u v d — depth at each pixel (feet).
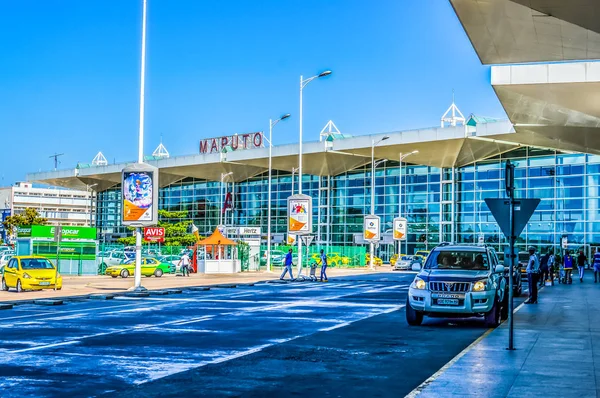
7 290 102.53
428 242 247.09
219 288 113.70
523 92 103.50
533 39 70.64
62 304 79.30
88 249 157.89
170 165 290.35
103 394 29.50
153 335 49.96
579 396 27.48
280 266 217.36
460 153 230.89
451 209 241.96
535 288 81.71
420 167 251.39
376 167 262.47
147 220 95.81
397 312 69.62
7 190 573.74
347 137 248.11
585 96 101.96
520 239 222.69
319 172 270.05
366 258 252.62
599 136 146.00
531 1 51.34
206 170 290.56
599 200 208.33
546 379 31.09
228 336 49.55
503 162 230.48
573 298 91.25
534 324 57.11
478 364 35.32
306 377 33.88
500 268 58.95
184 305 77.71
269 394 29.81
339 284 128.88
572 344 43.34
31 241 153.28
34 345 44.39
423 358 40.11
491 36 70.54
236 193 302.04
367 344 45.91
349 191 269.23
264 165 273.75
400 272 197.77
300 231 142.20
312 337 49.29
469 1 60.90
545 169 220.02
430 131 222.28
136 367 36.32
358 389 30.99
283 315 65.82
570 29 65.87
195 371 35.29
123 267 149.59
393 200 257.14
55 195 620.49
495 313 55.88
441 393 28.09
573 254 211.41
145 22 96.58
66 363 37.45
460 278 56.29
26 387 30.89
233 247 183.21
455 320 62.39
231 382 32.45
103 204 357.82
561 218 215.31
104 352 41.50
